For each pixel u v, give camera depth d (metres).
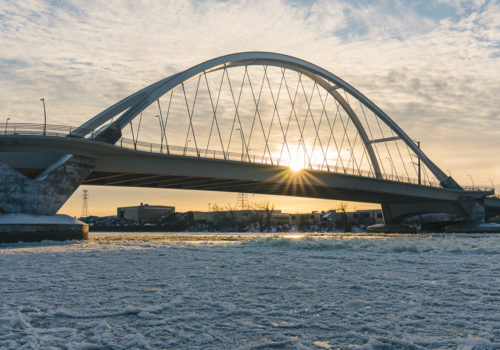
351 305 7.98
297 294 9.18
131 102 52.72
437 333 5.97
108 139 46.22
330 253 21.70
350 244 25.98
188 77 59.50
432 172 104.25
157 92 54.56
